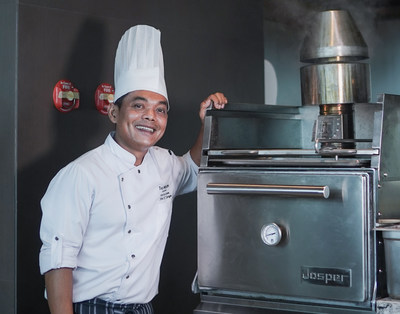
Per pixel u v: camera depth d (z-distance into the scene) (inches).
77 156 113.8
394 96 89.2
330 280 85.3
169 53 129.3
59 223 85.1
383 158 86.3
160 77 92.7
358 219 83.4
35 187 107.8
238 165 97.5
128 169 90.7
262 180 90.5
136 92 90.4
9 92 106.4
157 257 95.6
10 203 106.3
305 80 112.4
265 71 147.2
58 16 111.2
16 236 105.3
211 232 94.6
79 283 88.9
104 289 88.9
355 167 88.4
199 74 135.0
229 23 141.3
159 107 91.8
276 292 89.4
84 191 86.0
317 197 85.5
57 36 111.0
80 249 88.4
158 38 94.2
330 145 106.7
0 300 107.9
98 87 116.5
